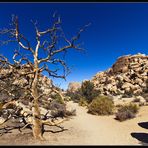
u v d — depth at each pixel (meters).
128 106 22.52
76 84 101.75
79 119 19.89
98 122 18.36
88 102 36.66
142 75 56.66
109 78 65.44
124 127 15.91
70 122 17.94
